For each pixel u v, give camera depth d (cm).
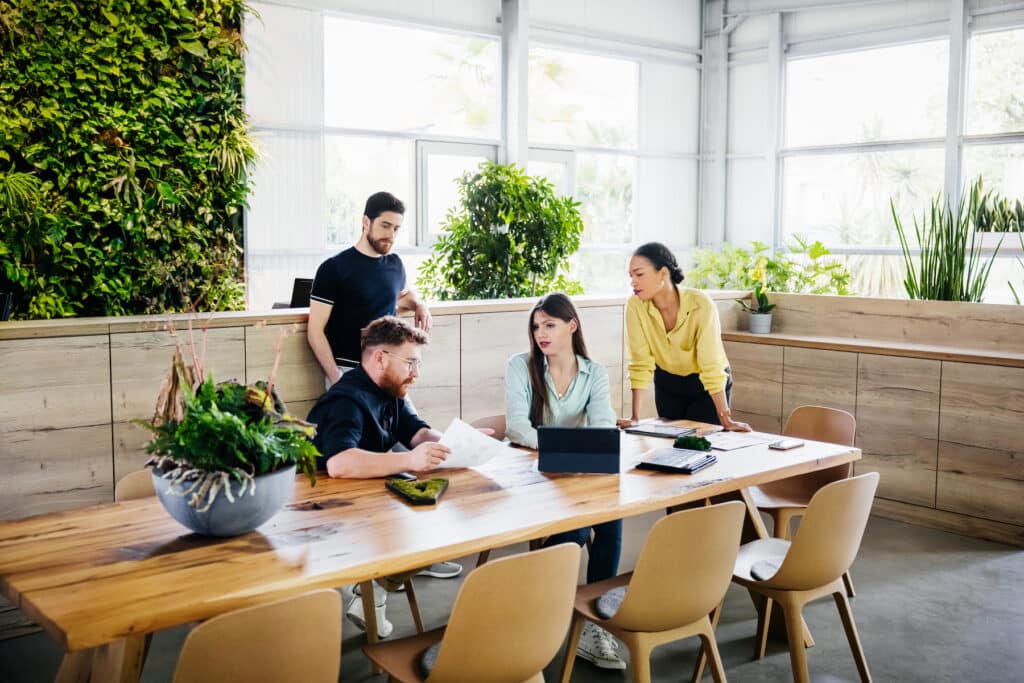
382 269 432
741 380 629
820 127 962
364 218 427
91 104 527
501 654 218
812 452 339
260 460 229
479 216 751
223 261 582
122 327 386
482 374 511
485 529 239
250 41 702
